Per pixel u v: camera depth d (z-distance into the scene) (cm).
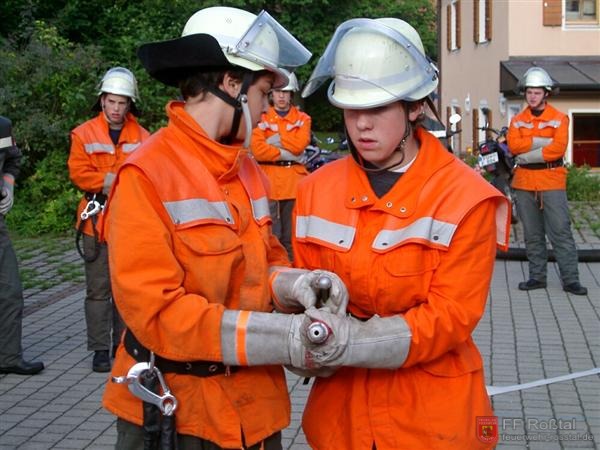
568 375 606
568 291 873
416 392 275
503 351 671
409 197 273
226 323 254
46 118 1307
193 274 259
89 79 1352
